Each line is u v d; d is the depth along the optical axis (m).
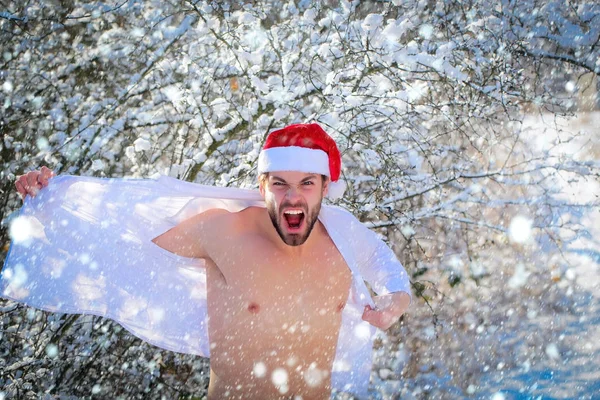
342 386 3.50
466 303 6.18
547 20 6.82
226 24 5.17
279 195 2.85
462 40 5.67
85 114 5.28
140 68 5.50
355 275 3.01
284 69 4.93
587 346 5.42
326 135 3.01
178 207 3.25
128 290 3.33
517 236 5.58
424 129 5.57
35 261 3.27
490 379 4.98
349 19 5.00
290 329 2.97
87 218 3.25
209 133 4.77
